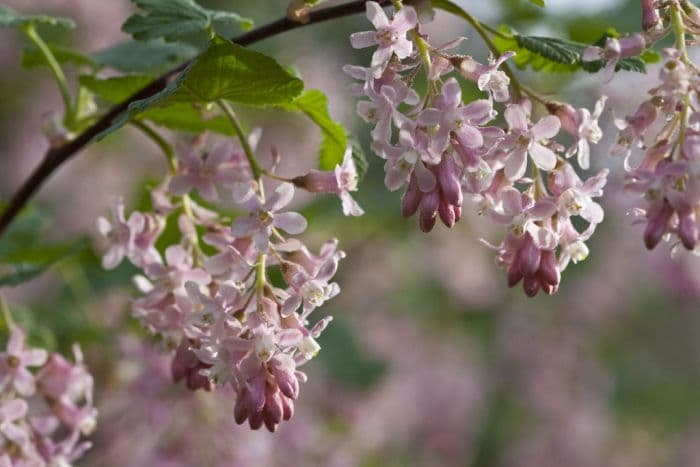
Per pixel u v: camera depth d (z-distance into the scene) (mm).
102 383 7699
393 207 10523
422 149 4125
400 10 4246
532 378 13938
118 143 13422
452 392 13312
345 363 10992
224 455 7160
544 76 9844
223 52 4684
